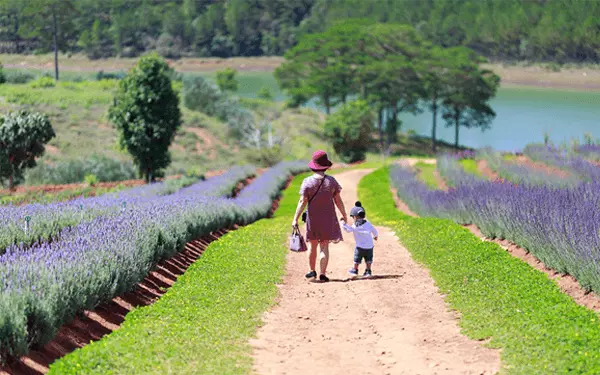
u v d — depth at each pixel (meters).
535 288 12.15
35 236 13.97
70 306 9.72
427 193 32.69
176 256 16.38
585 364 7.89
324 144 101.88
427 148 121.69
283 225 27.16
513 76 196.88
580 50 197.00
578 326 9.50
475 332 9.83
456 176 39.94
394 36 136.88
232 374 8.02
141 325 10.02
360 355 9.30
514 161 42.81
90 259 11.14
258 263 16.22
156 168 44.09
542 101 163.25
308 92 126.00
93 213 17.97
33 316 8.60
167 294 12.55
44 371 8.27
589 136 43.19
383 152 111.94
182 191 34.88
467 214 22.78
